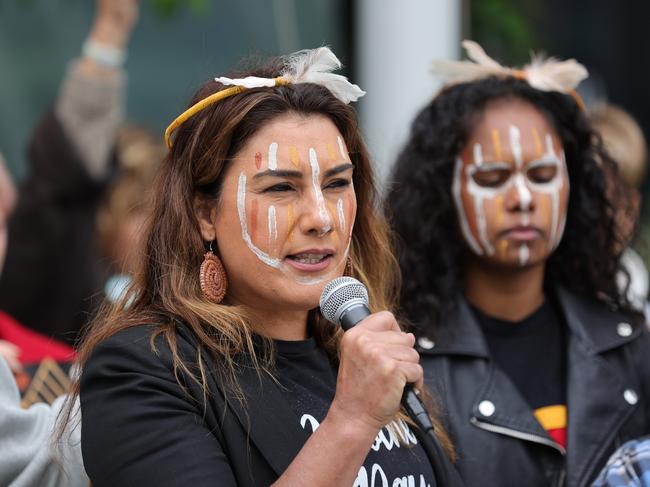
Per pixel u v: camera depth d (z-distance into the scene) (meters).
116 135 10.95
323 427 5.23
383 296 6.63
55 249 10.38
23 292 10.31
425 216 7.91
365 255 6.59
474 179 7.78
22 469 6.27
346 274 6.52
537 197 7.70
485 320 7.88
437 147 7.89
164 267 5.88
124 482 5.29
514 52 14.45
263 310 5.92
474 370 7.54
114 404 5.43
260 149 5.71
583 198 8.16
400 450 6.02
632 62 18.31
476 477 7.12
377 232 6.62
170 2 12.56
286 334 5.99
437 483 6.14
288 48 13.16
